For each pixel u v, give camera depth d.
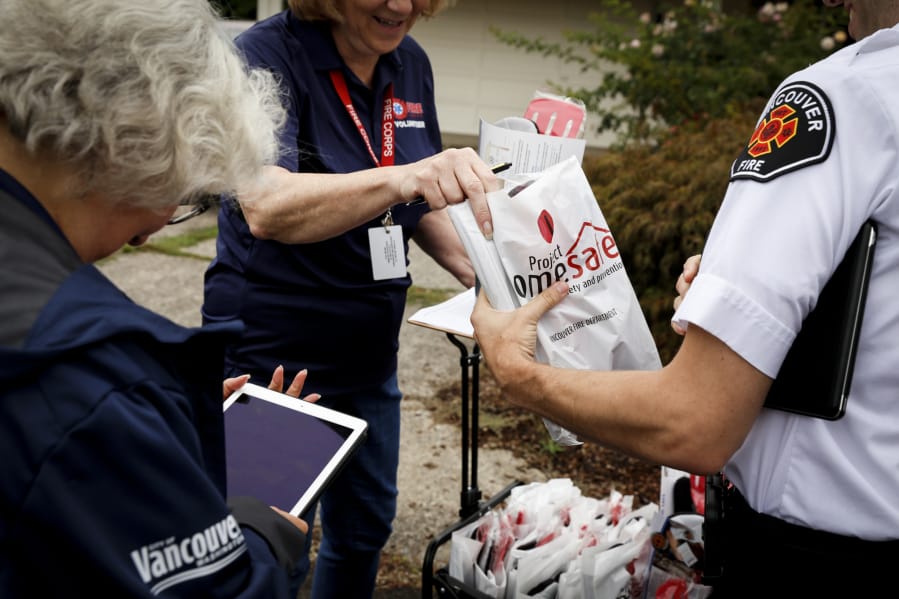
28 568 0.76
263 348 1.93
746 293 1.03
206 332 0.88
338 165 1.89
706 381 1.06
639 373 1.16
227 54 0.94
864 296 1.05
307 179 1.61
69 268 0.84
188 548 0.82
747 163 1.09
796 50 5.84
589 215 1.35
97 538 0.76
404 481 3.17
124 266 5.49
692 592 1.70
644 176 3.92
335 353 1.98
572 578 1.78
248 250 1.88
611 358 1.36
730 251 1.05
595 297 1.34
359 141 1.94
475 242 1.34
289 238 1.67
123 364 0.80
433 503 3.04
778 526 1.17
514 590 1.79
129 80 0.82
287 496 1.31
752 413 1.07
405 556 2.76
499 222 1.32
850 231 1.03
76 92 0.81
